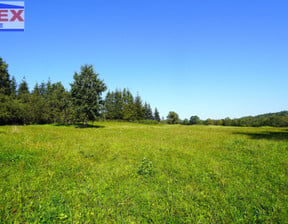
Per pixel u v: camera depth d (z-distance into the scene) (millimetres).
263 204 4016
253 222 3412
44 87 63969
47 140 10984
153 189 4762
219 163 7082
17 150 7426
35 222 3158
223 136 17031
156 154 8375
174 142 12609
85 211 3604
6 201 3736
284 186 4938
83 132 18406
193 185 5039
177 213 3693
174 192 4570
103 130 22734
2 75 43812
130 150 9125
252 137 16109
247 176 5695
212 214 3686
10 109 35000
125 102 78188
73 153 7875
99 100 33125
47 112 42562
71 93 32344
